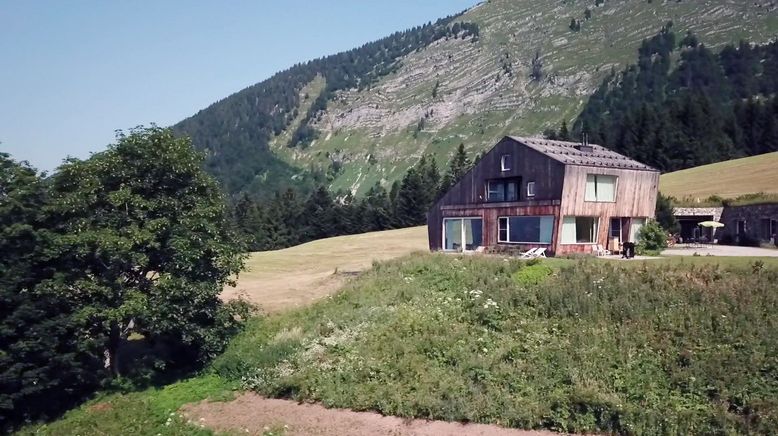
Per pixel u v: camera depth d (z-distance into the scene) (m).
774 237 40.88
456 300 23.58
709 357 16.48
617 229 35.75
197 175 25.91
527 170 35.12
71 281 22.70
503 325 20.61
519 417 15.77
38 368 21.45
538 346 18.72
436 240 42.09
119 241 22.30
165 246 24.20
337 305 26.62
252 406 19.95
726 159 93.50
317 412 18.53
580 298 20.94
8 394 20.89
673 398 15.30
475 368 18.14
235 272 26.05
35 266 22.31
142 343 27.53
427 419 16.89
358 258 53.75
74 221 23.16
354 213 105.56
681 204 49.34
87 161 24.28
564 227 33.03
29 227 21.52
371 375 19.31
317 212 106.06
